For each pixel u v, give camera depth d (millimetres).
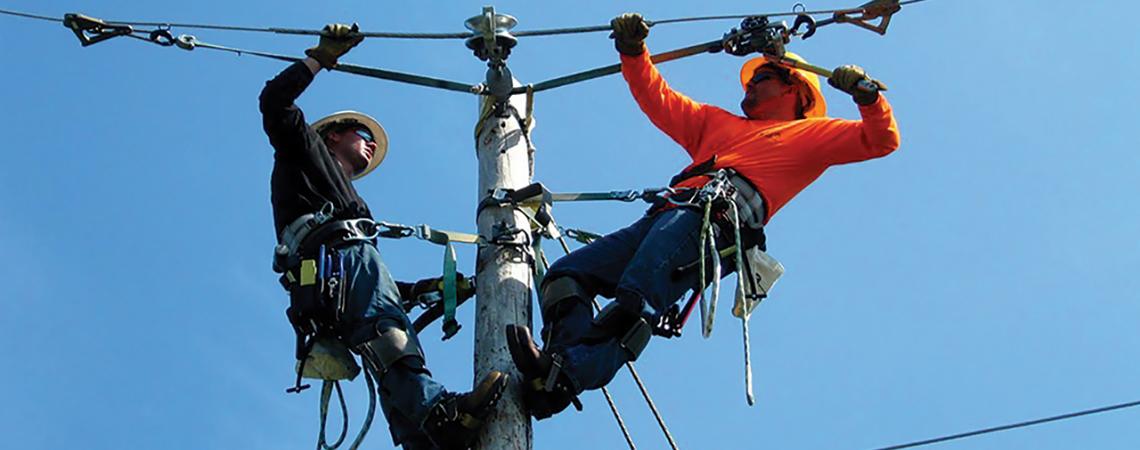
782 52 10984
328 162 10508
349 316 9727
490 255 10320
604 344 9469
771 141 10641
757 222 10453
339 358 9859
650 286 9680
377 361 9461
